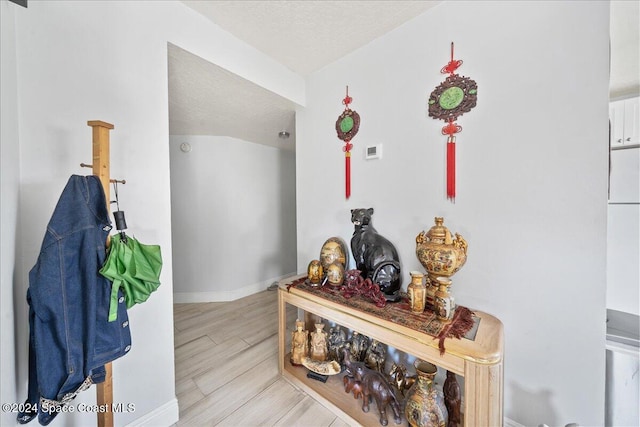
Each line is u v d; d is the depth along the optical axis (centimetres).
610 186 87
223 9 126
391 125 141
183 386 142
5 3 74
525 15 99
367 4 122
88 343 70
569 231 93
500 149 106
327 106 174
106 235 79
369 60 150
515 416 105
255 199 316
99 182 78
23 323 81
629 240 84
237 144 297
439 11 121
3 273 72
